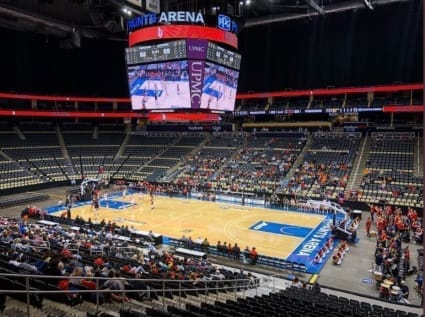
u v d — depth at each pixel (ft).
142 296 36.29
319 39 155.94
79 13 151.53
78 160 162.71
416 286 59.00
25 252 46.50
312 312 37.09
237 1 128.98
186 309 32.86
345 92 141.79
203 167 149.69
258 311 35.12
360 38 148.46
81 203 122.72
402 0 124.26
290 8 137.28
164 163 160.56
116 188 150.00
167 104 78.79
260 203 121.29
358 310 42.63
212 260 73.82
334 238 84.89
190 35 74.69
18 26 141.28
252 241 84.12
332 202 106.11
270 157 145.38
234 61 85.46
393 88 132.87
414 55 138.51
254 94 160.35
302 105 156.76
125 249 66.54
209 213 109.40
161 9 121.19
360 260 72.59
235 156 152.05
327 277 65.00
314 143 147.43
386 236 78.23
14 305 26.84
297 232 90.94
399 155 125.90
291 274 66.80
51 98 162.30
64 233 72.43
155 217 104.47
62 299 28.91
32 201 122.83
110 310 28.84
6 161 142.20
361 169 124.67
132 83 81.71
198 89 76.59
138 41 77.87
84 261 47.47
